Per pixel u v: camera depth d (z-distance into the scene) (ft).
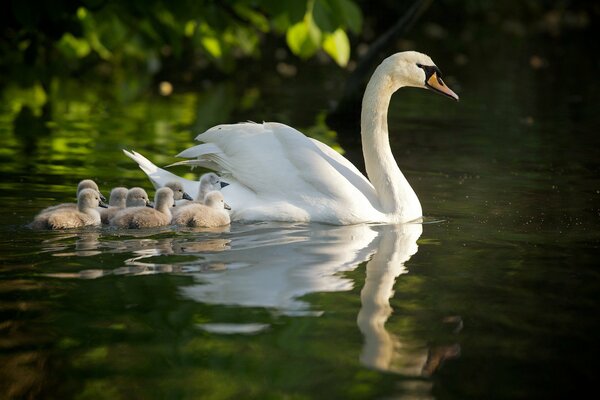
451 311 29.66
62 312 28.94
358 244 38.11
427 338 27.32
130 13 70.03
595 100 89.56
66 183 49.96
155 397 23.25
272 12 60.18
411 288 31.99
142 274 32.94
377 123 45.32
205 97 90.07
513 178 53.88
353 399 23.32
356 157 60.59
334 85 100.48
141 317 28.58
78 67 106.42
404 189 43.83
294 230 40.32
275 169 42.78
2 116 75.72
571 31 163.53
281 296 30.78
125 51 94.17
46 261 34.42
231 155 44.11
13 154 58.49
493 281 32.94
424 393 23.71
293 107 83.30
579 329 28.14
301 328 27.91
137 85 98.53
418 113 81.97
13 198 45.78
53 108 81.30
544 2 190.19
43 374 24.52
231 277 32.83
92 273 32.99
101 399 23.18
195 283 32.01
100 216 41.27
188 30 76.79
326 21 59.93
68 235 38.50
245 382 24.16
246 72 111.14
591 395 23.71
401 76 45.83
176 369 24.89
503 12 187.01
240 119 75.82
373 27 157.17
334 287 31.96
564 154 61.93
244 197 43.09
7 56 87.15
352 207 41.86
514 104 87.30
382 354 26.05
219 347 26.40
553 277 33.50
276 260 35.19
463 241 38.93
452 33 157.38
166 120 74.95
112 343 26.58
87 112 79.15
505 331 27.96
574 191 50.03
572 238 39.45
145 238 38.22
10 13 67.10
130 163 56.65
